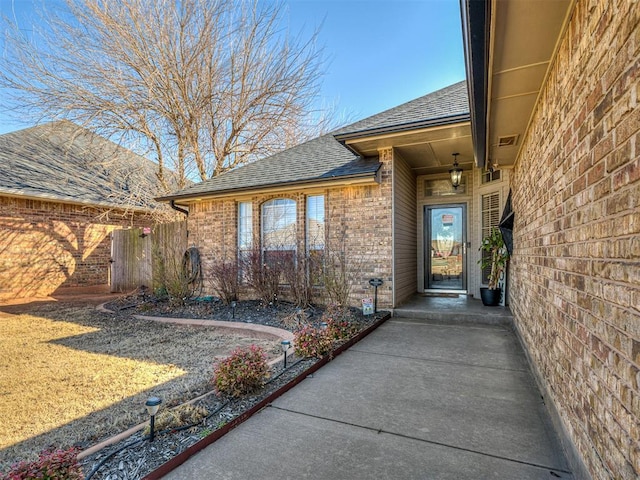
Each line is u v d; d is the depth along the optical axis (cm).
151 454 228
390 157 688
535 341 371
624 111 154
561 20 233
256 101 1353
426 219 905
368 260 700
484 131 396
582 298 209
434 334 550
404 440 253
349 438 256
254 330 586
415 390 341
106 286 1159
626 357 150
